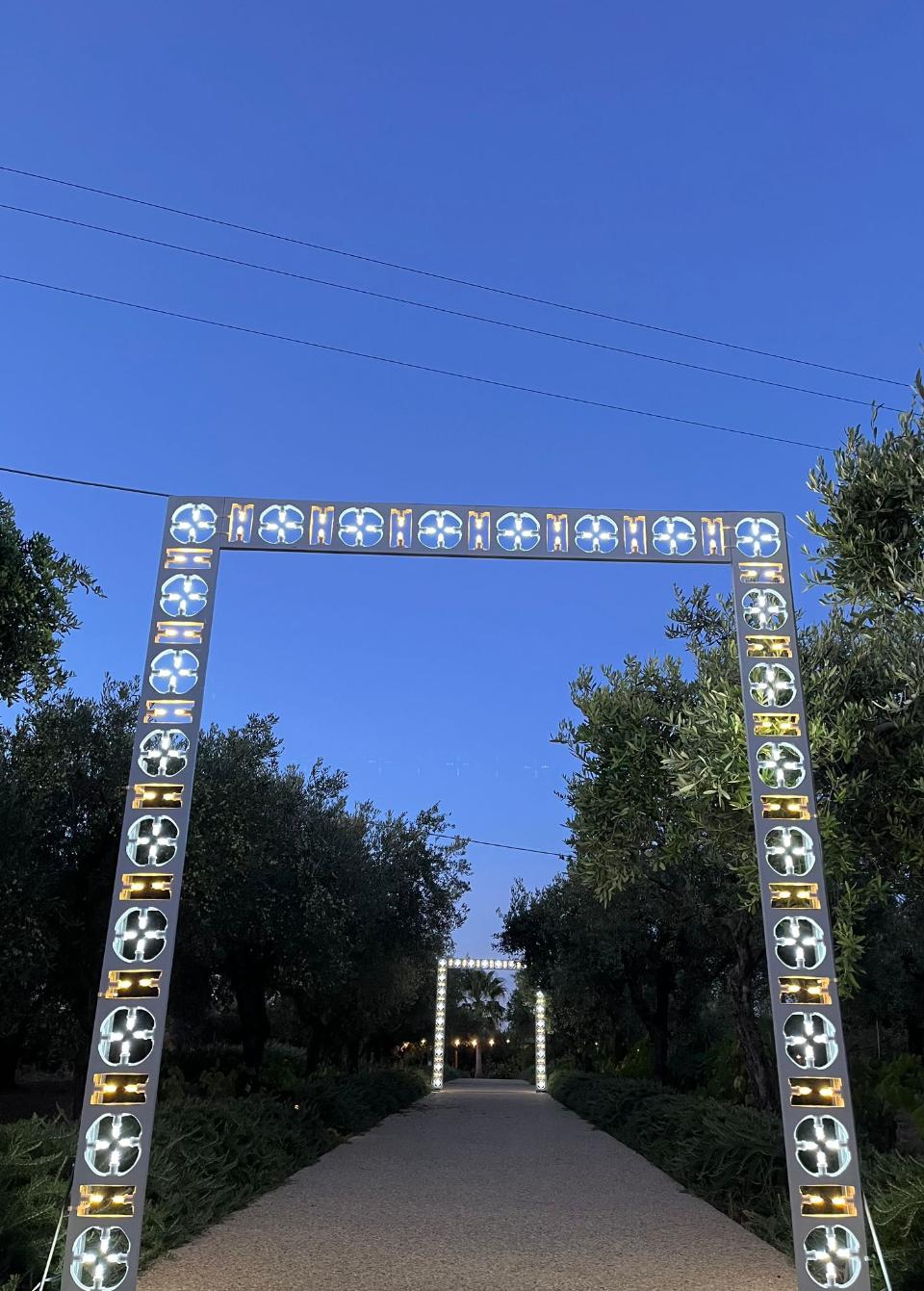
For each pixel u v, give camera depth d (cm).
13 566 884
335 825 1842
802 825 659
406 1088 2623
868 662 784
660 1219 893
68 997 1470
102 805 1349
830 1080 604
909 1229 621
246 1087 1636
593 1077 2538
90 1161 571
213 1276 671
